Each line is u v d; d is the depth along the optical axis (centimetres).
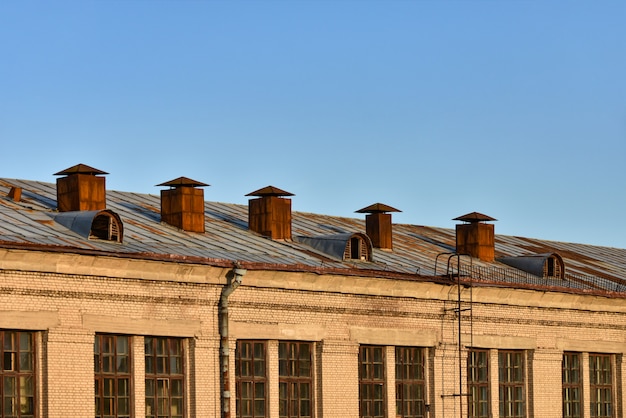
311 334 4747
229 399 4462
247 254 4775
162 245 4569
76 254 4041
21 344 4006
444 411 5166
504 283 5384
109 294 4169
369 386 4953
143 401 4259
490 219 5991
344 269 4778
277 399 4634
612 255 7050
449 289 5206
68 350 4062
